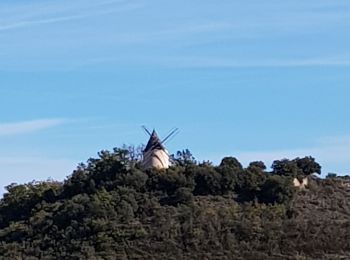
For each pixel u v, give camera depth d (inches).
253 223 3152.1
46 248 3129.9
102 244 3068.4
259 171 3499.0
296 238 3073.3
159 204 3316.9
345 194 3516.2
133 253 3019.2
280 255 2979.8
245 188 3435.0
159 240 3080.7
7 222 3484.3
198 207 3280.0
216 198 3390.7
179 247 3041.3
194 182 3432.6
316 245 3029.0
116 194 3316.9
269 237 3075.8
